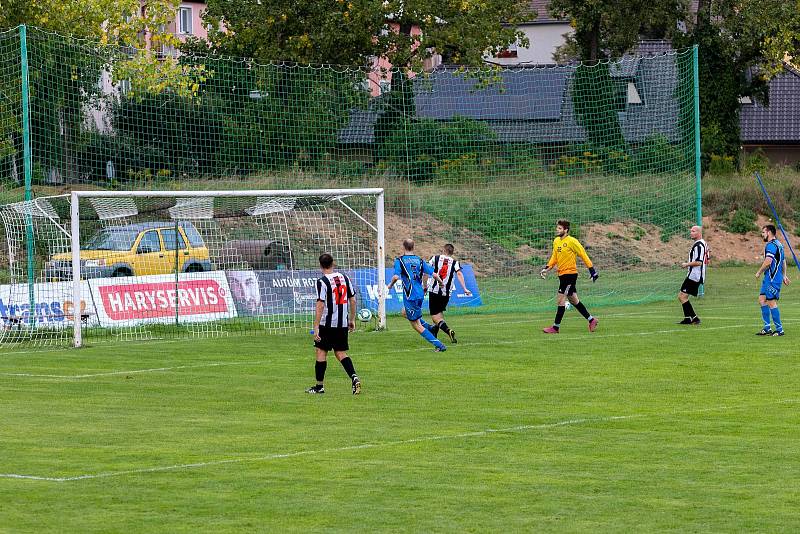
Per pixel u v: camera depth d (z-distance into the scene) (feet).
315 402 96.37
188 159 222.28
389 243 231.30
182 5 394.52
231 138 228.02
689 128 221.87
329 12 298.97
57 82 195.00
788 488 64.59
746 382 104.94
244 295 170.60
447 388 103.24
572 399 96.63
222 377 111.65
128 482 66.85
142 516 59.26
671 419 86.84
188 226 191.42
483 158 250.78
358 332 152.35
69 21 221.66
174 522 58.13
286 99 234.58
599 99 259.19
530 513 59.52
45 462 72.54
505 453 74.74
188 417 89.30
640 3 367.86
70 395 100.89
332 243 218.59
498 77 277.03
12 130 187.83
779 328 140.67
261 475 68.54
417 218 241.14
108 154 208.95
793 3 353.92
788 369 112.88
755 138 428.97
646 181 247.70
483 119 273.13
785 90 438.81
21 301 151.33
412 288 131.75
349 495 63.57
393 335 147.95
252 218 212.64
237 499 62.75
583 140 259.19
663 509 60.13
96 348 138.21
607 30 383.86
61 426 85.46
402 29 323.98
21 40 167.02
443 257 134.72
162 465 71.51
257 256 194.59
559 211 249.75
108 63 204.13
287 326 164.45
